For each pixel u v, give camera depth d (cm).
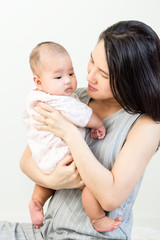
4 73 291
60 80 142
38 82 147
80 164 128
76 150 130
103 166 130
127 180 128
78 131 134
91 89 138
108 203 128
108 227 136
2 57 289
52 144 142
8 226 153
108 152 137
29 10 287
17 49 289
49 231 148
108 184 126
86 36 289
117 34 127
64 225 141
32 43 289
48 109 138
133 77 128
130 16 291
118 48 125
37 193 158
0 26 286
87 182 128
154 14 292
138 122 135
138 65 127
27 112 148
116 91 131
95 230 137
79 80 293
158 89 130
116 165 130
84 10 288
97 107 151
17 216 301
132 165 128
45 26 288
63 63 142
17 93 293
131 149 130
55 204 147
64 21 288
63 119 136
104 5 288
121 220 144
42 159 144
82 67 292
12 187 304
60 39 290
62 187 140
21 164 153
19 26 288
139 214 305
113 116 143
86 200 134
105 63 129
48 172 142
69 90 144
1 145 299
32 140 148
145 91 129
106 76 130
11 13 286
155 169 305
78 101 142
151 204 308
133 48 125
